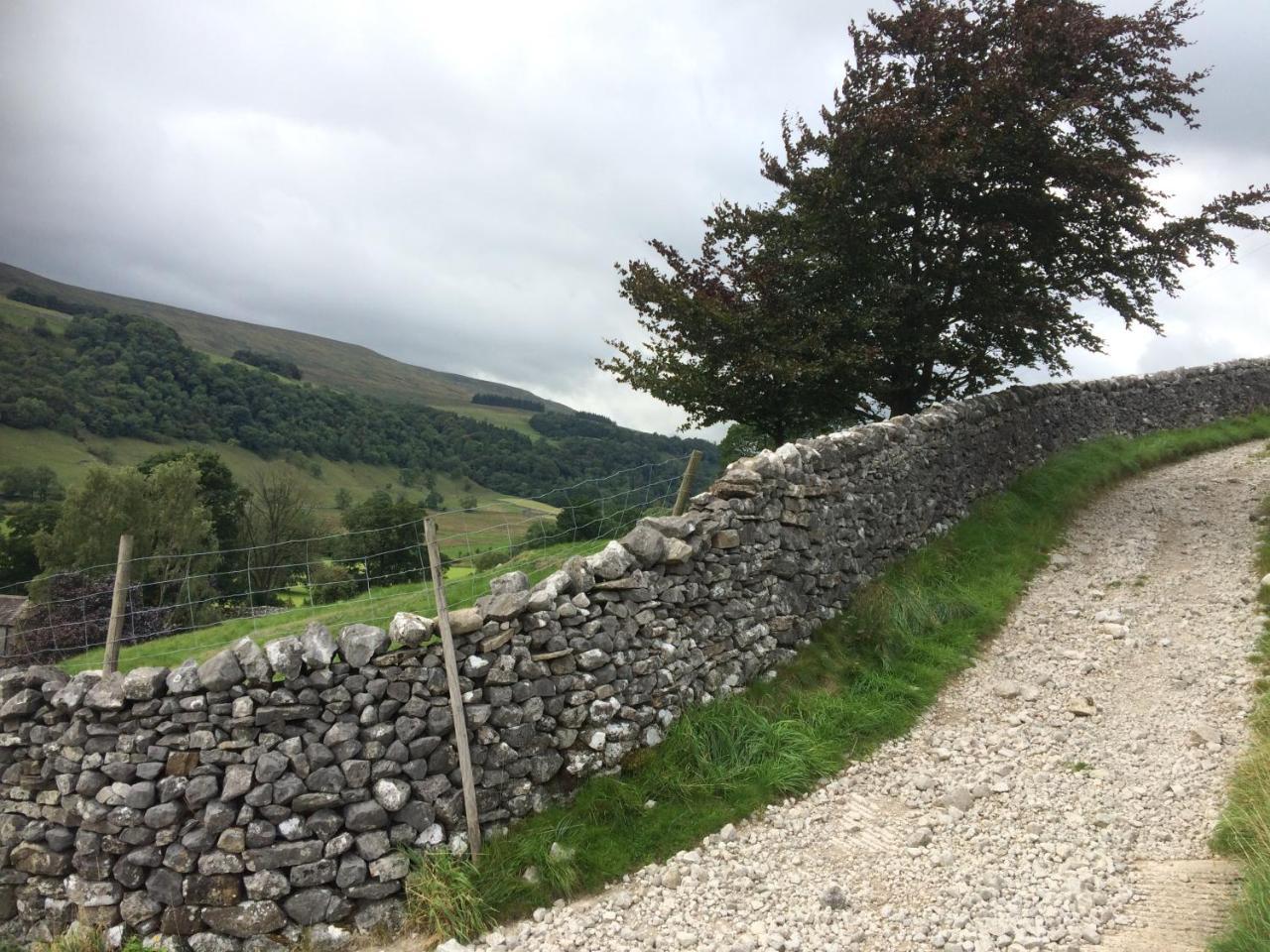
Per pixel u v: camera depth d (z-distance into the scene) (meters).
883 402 17.14
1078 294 16.38
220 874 6.53
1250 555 12.97
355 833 6.70
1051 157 14.52
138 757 6.70
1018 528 14.84
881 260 15.70
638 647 8.25
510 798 7.22
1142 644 10.59
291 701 6.67
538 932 6.26
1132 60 15.28
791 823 7.38
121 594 7.28
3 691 6.96
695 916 6.23
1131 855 6.52
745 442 25.81
